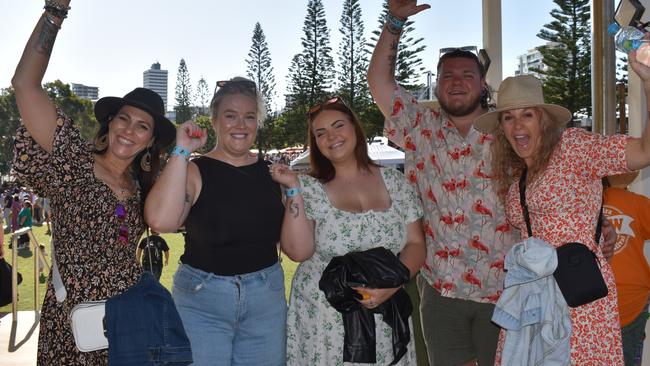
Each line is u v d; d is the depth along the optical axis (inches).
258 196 100.4
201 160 100.8
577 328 87.5
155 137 99.5
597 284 83.8
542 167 93.5
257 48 1839.3
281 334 103.7
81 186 86.7
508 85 98.2
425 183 122.4
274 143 1798.7
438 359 123.1
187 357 88.7
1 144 1957.4
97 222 86.5
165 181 90.0
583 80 1082.7
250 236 99.0
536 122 95.0
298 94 1598.2
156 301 88.0
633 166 84.3
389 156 597.0
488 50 185.0
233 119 100.3
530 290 88.6
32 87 83.6
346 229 102.3
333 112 106.1
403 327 99.2
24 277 386.3
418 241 111.8
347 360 97.1
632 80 152.3
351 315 97.2
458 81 116.6
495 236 115.0
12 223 714.2
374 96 132.5
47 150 86.4
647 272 109.9
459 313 119.6
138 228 94.3
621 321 110.5
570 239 89.7
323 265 103.7
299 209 100.3
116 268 88.1
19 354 200.8
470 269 116.9
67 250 85.4
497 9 183.9
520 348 89.7
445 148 119.2
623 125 172.1
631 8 87.7
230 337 98.3
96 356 87.1
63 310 85.0
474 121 108.3
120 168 95.1
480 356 120.0
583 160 89.4
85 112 1888.5
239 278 98.1
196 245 98.8
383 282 93.8
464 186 116.4
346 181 108.3
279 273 105.2
